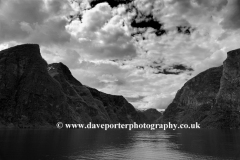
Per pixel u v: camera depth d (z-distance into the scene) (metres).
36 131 116.81
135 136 108.88
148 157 43.03
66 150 49.50
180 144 67.06
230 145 62.16
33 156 41.25
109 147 57.66
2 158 39.22
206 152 49.25
